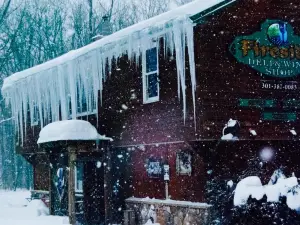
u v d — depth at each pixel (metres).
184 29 12.71
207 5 12.73
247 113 13.21
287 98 13.88
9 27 42.81
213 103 12.74
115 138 16.55
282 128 13.70
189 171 13.80
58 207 18.28
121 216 16.69
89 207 17.83
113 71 16.78
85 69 17.00
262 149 13.91
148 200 15.38
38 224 15.62
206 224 13.00
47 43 44.19
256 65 13.48
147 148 15.82
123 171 16.95
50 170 18.25
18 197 29.77
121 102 16.27
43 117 21.11
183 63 12.89
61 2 45.59
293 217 13.24
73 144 15.48
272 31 13.79
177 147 14.38
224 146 13.16
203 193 13.28
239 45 13.28
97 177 17.89
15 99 21.69
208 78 12.76
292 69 14.04
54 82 18.62
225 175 13.34
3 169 43.34
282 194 12.73
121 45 15.27
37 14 44.28
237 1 13.24
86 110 18.59
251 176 13.16
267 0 13.80
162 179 15.02
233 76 13.10
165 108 13.98
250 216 13.23
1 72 41.28
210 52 12.84
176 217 14.20
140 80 15.22
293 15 14.20
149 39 14.25
